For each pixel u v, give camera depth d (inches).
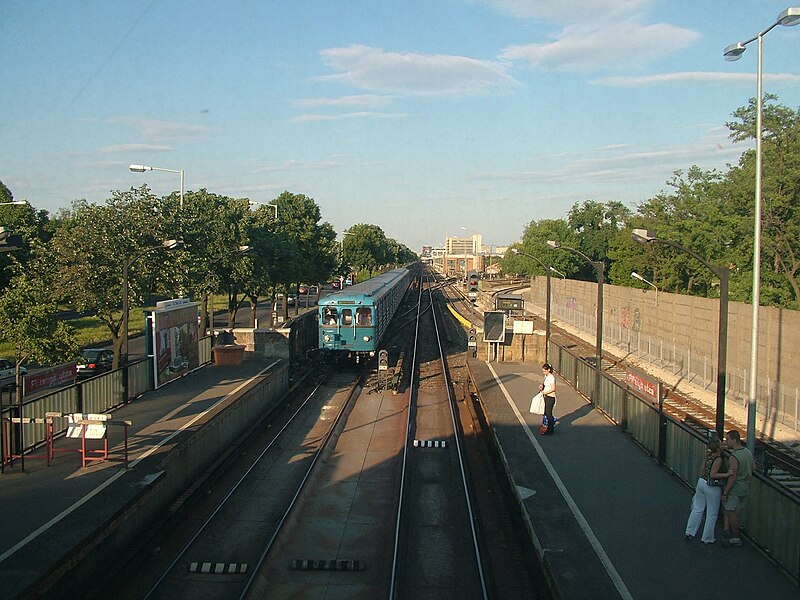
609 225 3100.4
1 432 530.0
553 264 2869.1
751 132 1275.8
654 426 606.5
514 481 548.7
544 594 398.6
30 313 920.9
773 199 1223.5
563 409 828.0
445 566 474.6
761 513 409.1
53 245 969.5
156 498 537.3
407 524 537.6
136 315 2336.4
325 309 1301.7
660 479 554.9
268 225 1633.9
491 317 1253.1
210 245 1333.7
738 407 984.9
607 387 780.6
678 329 1341.0
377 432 862.5
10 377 1178.6
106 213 991.6
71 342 951.0
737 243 1333.7
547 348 1173.1
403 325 2217.0
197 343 1041.5
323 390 1124.5
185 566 462.3
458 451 722.8
